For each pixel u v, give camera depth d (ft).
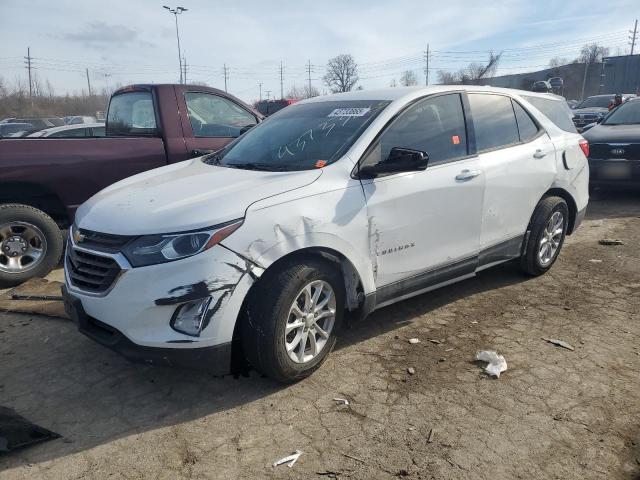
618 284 16.44
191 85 20.11
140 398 10.75
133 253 9.64
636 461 8.73
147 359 9.78
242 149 13.98
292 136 13.23
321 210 10.77
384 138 12.29
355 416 9.98
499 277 17.15
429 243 12.94
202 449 9.19
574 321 13.85
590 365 11.65
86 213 11.25
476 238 14.21
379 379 11.20
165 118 19.10
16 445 9.29
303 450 9.10
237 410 10.27
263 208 10.14
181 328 9.67
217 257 9.56
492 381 11.06
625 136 27.12
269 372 10.50
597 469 8.56
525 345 12.59
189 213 9.81
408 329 13.51
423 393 10.67
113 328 9.91
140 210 10.29
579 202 17.78
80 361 12.26
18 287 16.52
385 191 11.83
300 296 10.69
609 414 9.91
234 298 9.77
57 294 15.93
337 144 12.12
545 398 10.44
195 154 18.33
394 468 8.63
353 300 11.87
